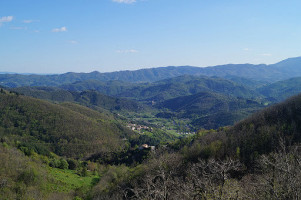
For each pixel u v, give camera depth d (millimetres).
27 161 64625
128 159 85188
